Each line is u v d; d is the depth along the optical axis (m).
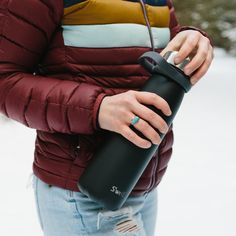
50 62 1.22
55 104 1.13
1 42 1.16
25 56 1.18
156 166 1.33
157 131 1.07
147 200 1.42
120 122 1.06
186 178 3.66
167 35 1.36
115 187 1.10
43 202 1.32
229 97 6.56
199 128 5.07
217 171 3.84
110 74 1.22
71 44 1.18
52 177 1.26
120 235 1.28
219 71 8.37
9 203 3.13
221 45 10.20
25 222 2.91
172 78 1.10
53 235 1.34
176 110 1.12
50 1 1.12
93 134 1.20
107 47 1.19
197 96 6.54
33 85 1.16
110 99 1.09
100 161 1.11
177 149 4.33
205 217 3.07
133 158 1.08
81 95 1.11
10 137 4.39
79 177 1.19
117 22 1.19
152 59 1.10
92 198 1.13
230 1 9.87
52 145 1.24
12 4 1.13
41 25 1.15
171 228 2.92
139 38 1.23
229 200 3.32
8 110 1.19
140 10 1.24
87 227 1.26
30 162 3.81
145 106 1.07
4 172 3.59
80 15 1.16
